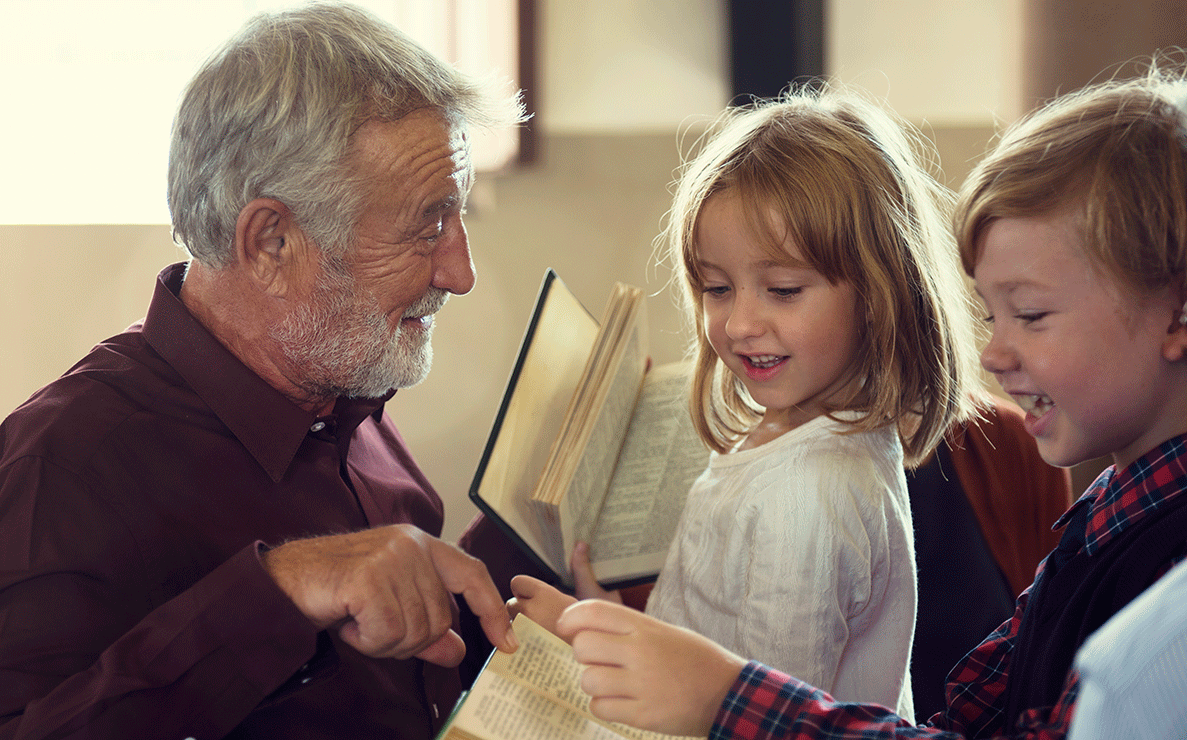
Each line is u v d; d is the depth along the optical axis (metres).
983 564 1.39
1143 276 0.57
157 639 0.74
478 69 2.26
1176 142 0.58
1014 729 0.66
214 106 0.95
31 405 0.95
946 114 2.39
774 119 0.96
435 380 2.33
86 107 2.15
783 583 0.86
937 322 0.97
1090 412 0.61
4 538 0.83
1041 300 0.61
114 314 2.16
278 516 1.01
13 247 2.10
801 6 2.31
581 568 1.09
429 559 0.77
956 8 2.35
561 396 1.15
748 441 1.01
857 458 0.91
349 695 0.99
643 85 2.32
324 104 0.94
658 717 0.64
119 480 0.91
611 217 2.35
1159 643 0.39
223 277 1.02
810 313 0.90
